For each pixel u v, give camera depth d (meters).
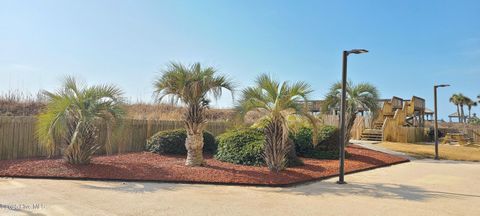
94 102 9.77
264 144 10.22
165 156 12.56
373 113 16.95
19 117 11.40
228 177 8.73
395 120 25.44
